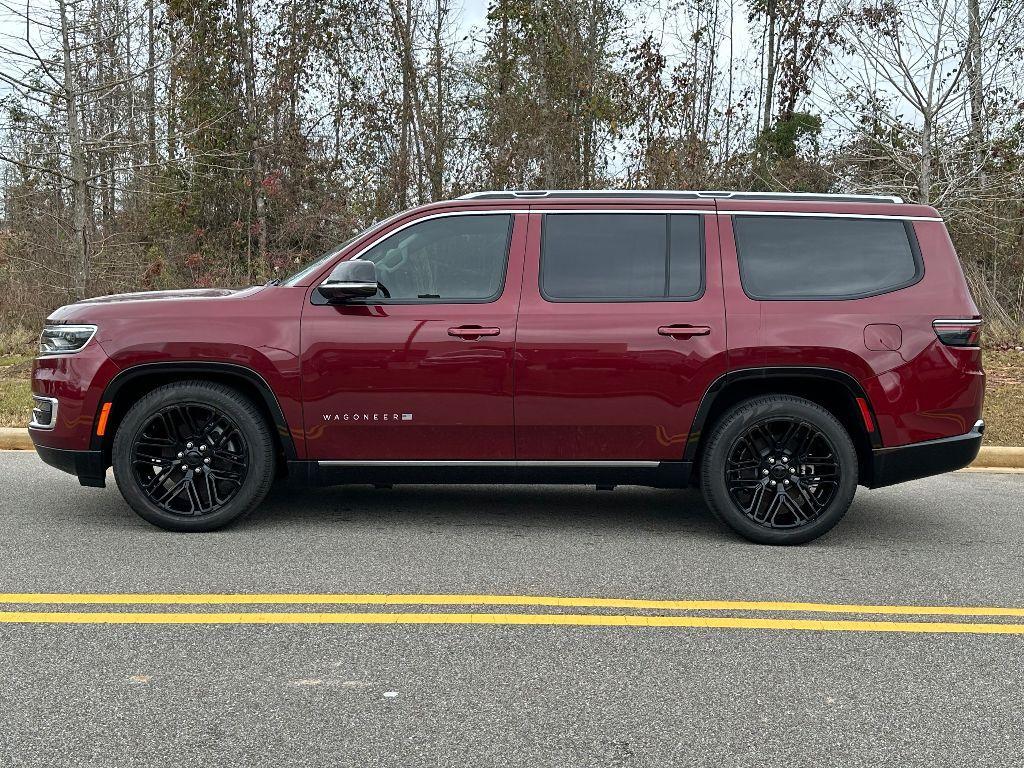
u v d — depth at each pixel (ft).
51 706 11.10
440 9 72.95
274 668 12.28
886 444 18.45
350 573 16.38
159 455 19.06
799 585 16.15
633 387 18.38
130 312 18.71
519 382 18.39
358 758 9.95
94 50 53.01
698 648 13.19
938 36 49.93
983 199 53.31
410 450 18.72
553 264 18.79
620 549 18.21
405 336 18.39
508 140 62.59
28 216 61.57
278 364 18.40
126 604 14.66
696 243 18.85
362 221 66.44
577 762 9.91
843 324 18.34
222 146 66.44
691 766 9.86
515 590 15.61
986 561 17.85
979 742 10.48
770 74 74.64
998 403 36.04
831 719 11.01
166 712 10.97
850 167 57.16
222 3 69.15
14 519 19.86
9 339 55.77
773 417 18.45
